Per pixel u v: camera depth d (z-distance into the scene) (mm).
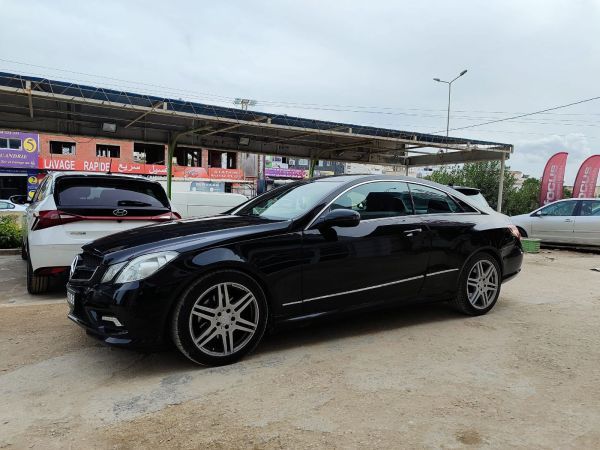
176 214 6188
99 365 3578
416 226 4516
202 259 3404
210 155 46031
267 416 2801
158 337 3332
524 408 2951
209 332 3473
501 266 5172
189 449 2455
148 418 2773
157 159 42562
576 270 8797
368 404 2963
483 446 2514
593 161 20578
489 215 5273
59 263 5438
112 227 5680
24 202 8094
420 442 2537
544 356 3861
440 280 4688
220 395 3072
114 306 3271
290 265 3764
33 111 13539
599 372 3545
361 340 4203
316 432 2625
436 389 3199
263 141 19234
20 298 5898
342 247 4027
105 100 12562
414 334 4395
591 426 2746
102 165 38625
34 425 2693
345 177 4602
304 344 4082
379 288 4273
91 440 2537
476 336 4355
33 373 3430
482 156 21547
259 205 4766
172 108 13758
